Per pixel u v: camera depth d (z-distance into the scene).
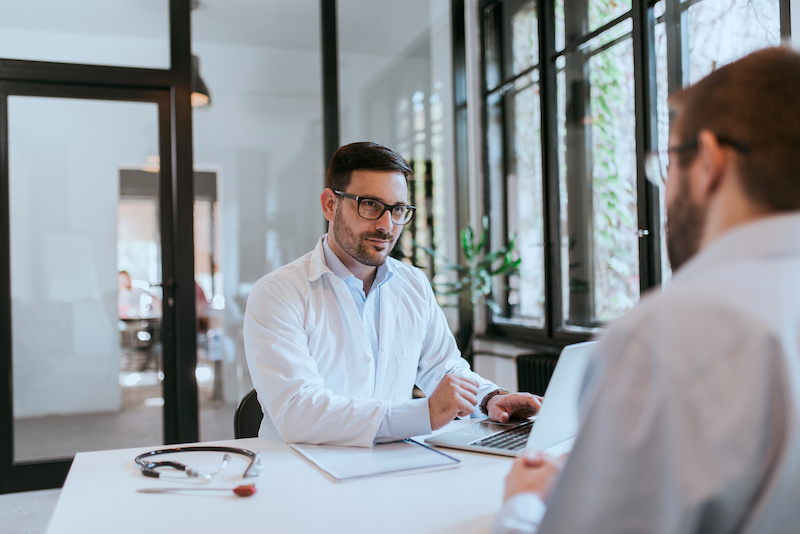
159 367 3.58
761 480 0.41
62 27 3.45
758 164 0.49
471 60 4.11
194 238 3.63
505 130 3.92
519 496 0.67
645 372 0.44
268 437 1.46
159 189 3.59
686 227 0.54
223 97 3.71
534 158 3.64
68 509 0.94
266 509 0.92
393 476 1.07
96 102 3.52
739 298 0.43
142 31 3.56
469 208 4.13
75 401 3.46
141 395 3.55
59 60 3.44
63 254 3.46
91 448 3.46
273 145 3.78
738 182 0.50
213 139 3.68
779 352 0.41
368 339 1.59
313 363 1.43
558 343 3.32
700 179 0.52
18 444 3.36
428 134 4.07
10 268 3.38
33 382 3.40
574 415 1.20
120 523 0.88
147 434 3.54
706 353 0.42
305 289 1.54
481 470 1.10
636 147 2.75
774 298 0.43
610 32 2.97
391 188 1.51
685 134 0.54
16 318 3.38
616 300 2.97
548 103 3.42
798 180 0.48
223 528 0.86
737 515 0.42
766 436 0.41
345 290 1.56
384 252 1.54
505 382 3.83
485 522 0.86
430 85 4.08
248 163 3.73
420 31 4.07
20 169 3.40
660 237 2.67
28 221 3.41
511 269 3.66
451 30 4.13
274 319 1.45
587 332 3.14
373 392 1.60
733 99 0.50
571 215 3.31
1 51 3.36
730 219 0.51
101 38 3.50
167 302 3.58
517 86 3.78
